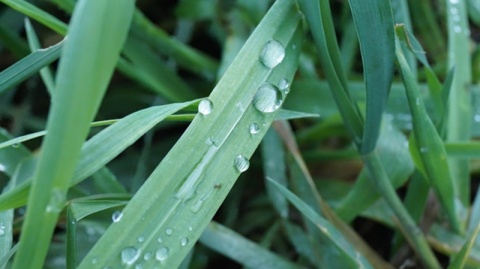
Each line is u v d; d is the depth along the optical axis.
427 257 0.21
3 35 0.23
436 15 0.27
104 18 0.15
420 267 0.22
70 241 0.18
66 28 0.20
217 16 0.25
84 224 0.20
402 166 0.21
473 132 0.23
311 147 0.24
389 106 0.23
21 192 0.16
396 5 0.23
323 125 0.23
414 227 0.21
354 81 0.24
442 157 0.19
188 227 0.17
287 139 0.22
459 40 0.22
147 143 0.23
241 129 0.17
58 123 0.15
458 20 0.23
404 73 0.18
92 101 0.15
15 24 0.24
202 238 0.21
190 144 0.17
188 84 0.24
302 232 0.22
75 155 0.15
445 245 0.21
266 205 0.23
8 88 0.19
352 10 0.18
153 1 0.27
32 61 0.19
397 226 0.22
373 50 0.18
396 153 0.21
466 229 0.22
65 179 0.15
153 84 0.23
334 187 0.23
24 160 0.20
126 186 0.23
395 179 0.21
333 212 0.21
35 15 0.19
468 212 0.22
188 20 0.25
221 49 0.26
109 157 0.16
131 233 0.16
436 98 0.20
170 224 0.16
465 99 0.22
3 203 0.16
